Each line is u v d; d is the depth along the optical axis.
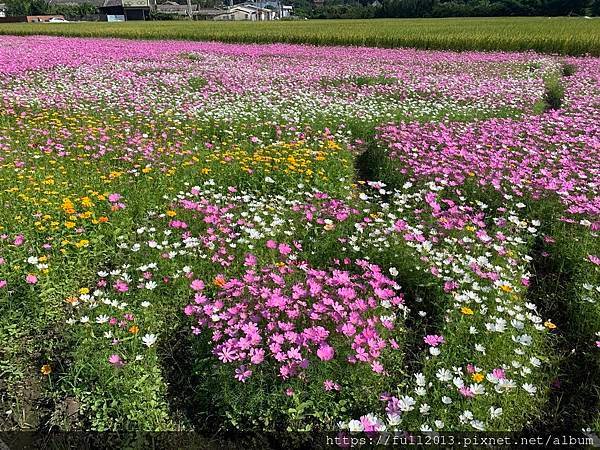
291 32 32.44
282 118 10.59
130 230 5.77
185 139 9.23
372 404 3.51
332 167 7.86
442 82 14.92
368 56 22.97
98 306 4.27
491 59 21.75
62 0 108.69
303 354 3.58
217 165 7.73
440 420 3.21
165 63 18.86
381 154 8.77
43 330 4.41
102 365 3.62
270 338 3.62
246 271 4.75
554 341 4.52
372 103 12.38
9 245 5.04
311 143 9.12
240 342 3.50
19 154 7.87
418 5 69.62
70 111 10.84
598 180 7.05
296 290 4.09
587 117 10.82
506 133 9.31
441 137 8.91
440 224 5.80
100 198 6.02
